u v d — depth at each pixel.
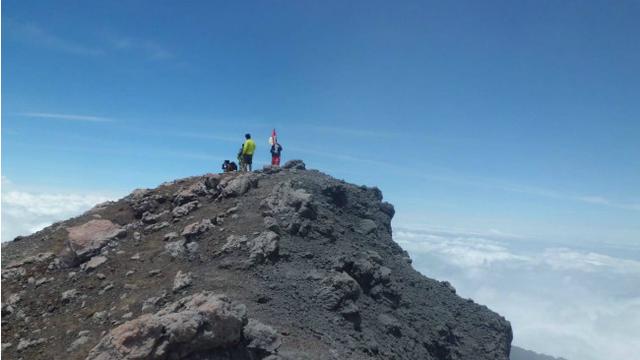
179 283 24.66
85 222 35.31
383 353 24.80
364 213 39.81
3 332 24.31
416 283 36.31
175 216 33.47
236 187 35.00
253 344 19.41
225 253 27.66
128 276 27.36
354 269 29.92
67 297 26.52
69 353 21.52
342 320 25.05
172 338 17.59
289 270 26.95
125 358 17.31
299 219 31.20
